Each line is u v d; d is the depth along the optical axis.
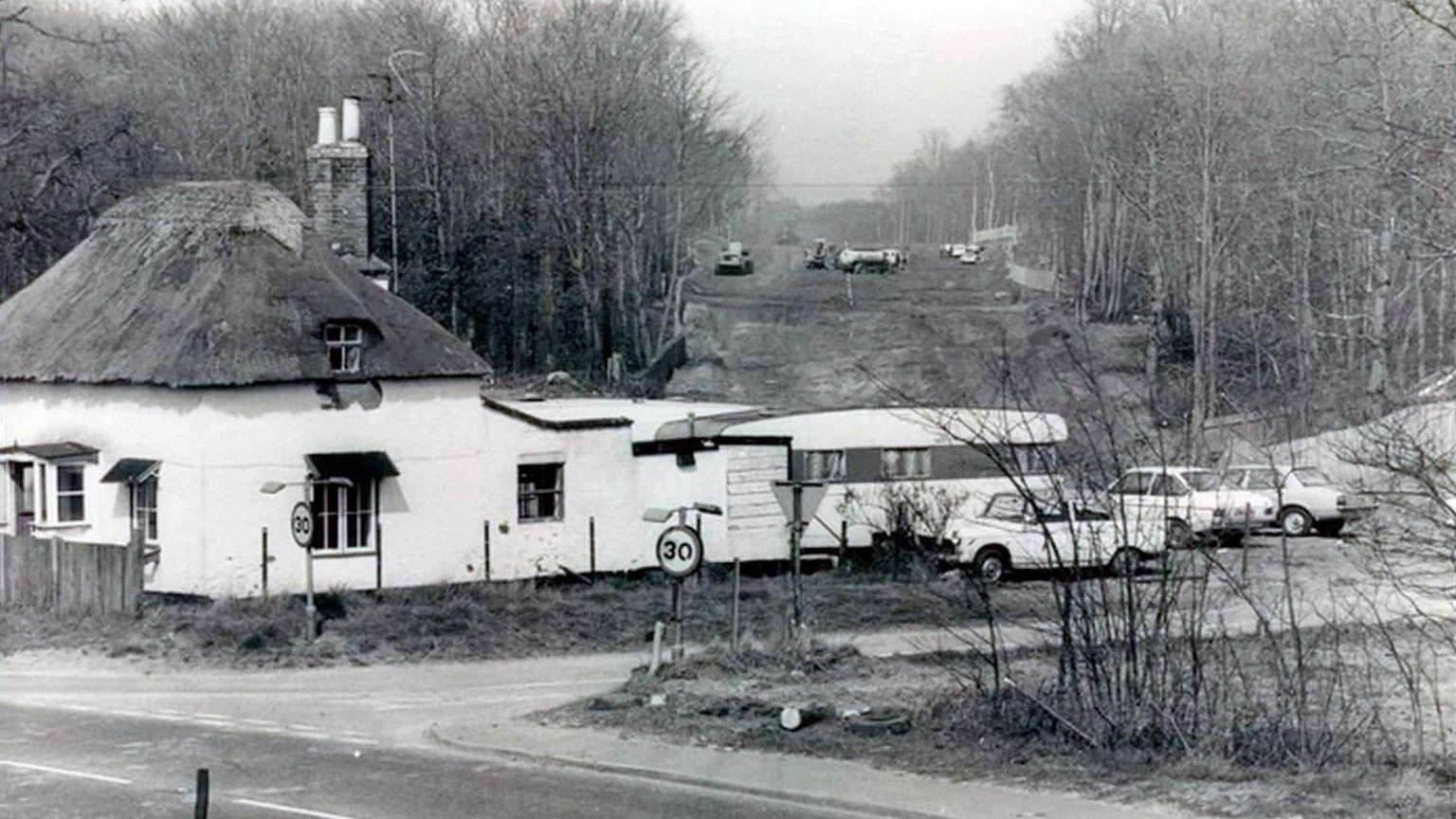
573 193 86.56
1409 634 32.53
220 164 90.00
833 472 46.50
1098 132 95.50
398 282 85.62
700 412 48.56
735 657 30.69
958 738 24.00
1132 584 23.19
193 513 38.56
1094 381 33.03
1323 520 49.44
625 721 26.31
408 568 40.88
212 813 20.84
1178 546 25.09
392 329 41.34
